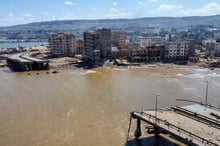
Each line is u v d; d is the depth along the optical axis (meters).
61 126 61.12
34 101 81.94
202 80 113.81
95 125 61.28
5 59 184.62
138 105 75.94
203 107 59.44
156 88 97.94
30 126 61.50
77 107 75.19
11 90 96.69
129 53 182.00
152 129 56.62
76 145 51.59
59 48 195.75
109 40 182.12
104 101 80.69
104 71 139.38
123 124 61.56
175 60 174.62
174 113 56.09
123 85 103.75
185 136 43.88
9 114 69.94
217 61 163.25
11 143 53.06
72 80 114.88
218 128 47.56
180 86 101.44
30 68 144.75
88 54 177.00
